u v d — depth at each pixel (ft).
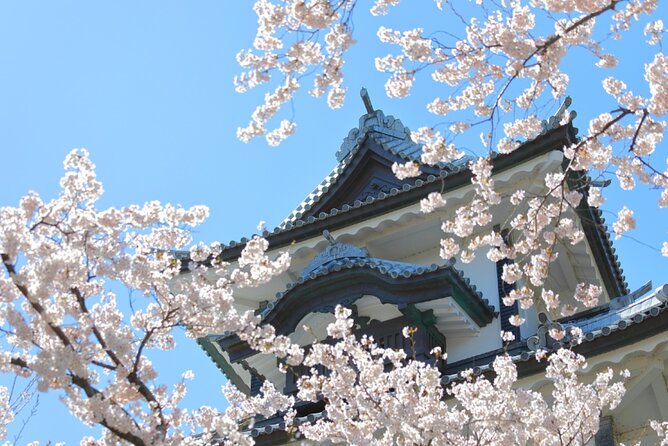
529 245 37.63
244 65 31.50
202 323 29.81
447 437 35.78
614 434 44.86
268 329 31.32
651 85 31.12
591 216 55.93
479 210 36.40
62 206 27.86
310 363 36.99
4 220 25.77
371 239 59.77
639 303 47.44
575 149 33.06
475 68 33.60
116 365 27.53
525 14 32.17
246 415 34.30
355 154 63.67
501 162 53.98
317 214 64.18
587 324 48.29
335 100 32.14
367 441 34.88
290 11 30.55
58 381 26.00
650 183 33.27
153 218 29.35
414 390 37.88
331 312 54.39
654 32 31.83
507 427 36.35
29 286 25.52
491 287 56.03
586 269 60.29
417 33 33.22
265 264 30.58
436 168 60.13
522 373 44.14
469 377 40.04
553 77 34.27
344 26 31.09
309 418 46.24
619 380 43.70
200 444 30.81
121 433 26.16
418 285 52.49
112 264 28.68
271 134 32.04
